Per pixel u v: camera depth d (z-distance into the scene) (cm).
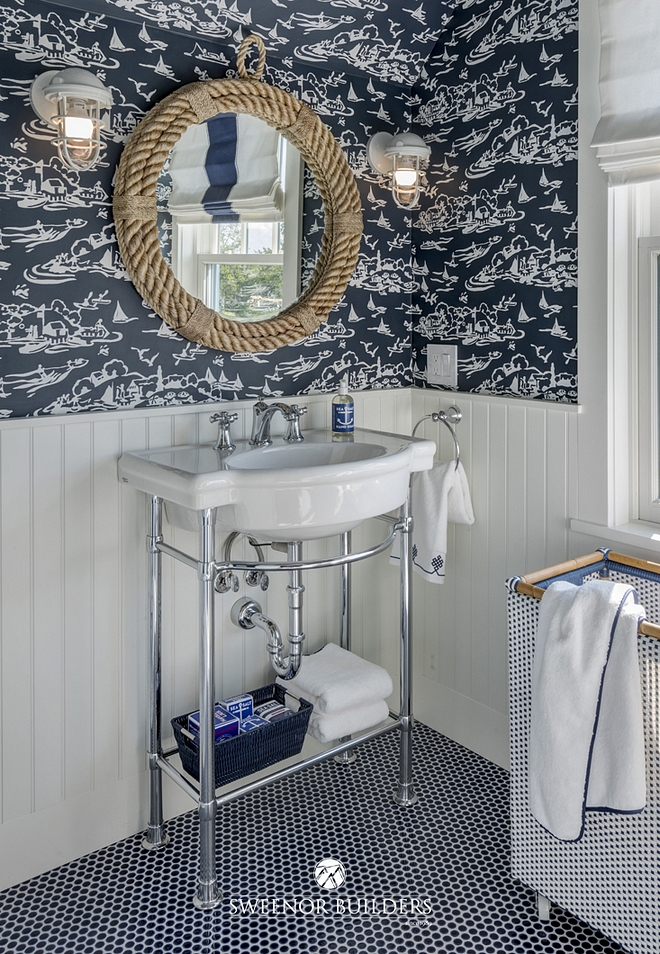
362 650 259
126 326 198
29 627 189
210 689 178
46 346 187
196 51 199
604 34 188
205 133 199
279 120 209
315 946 173
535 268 216
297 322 221
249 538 209
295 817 217
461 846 204
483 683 243
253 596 227
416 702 269
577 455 208
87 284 191
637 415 204
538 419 217
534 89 211
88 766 202
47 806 197
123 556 201
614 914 159
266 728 199
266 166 212
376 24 216
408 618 217
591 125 197
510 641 174
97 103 171
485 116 224
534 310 217
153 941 175
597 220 198
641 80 183
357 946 173
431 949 172
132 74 191
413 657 268
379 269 246
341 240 225
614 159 189
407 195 229
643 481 205
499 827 212
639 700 143
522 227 218
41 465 186
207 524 171
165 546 191
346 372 242
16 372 183
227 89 198
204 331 205
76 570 194
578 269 204
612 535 200
